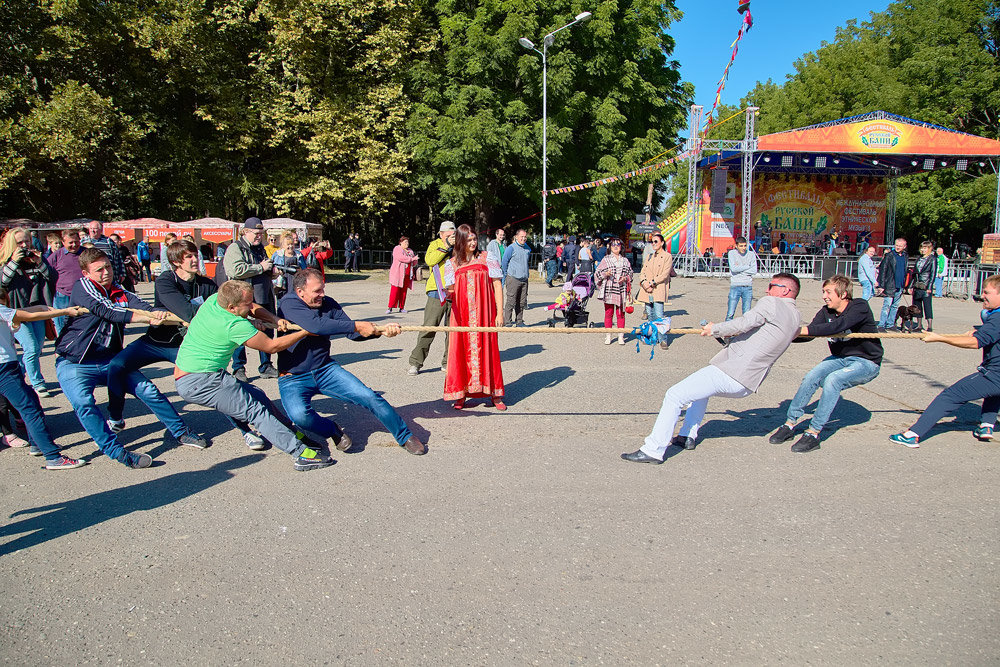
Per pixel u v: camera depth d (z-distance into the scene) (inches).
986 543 152.6
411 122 1015.6
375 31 1078.4
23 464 204.2
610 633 119.3
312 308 198.4
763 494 179.5
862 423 246.7
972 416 256.8
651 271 404.8
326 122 1016.9
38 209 1063.0
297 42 1003.3
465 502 173.6
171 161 1055.0
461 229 250.1
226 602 129.3
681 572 139.7
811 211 1164.5
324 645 116.3
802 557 146.0
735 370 196.4
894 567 142.1
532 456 208.2
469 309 246.8
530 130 979.3
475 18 1007.0
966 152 930.7
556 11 1002.1
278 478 190.5
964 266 897.5
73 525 161.6
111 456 196.9
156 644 117.0
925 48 1299.2
